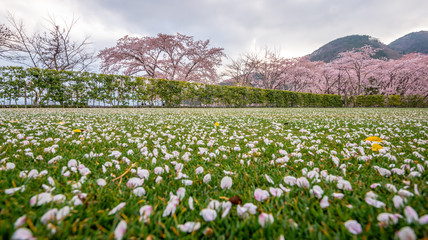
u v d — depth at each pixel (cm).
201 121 481
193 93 1470
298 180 105
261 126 396
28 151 164
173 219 76
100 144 205
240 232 68
